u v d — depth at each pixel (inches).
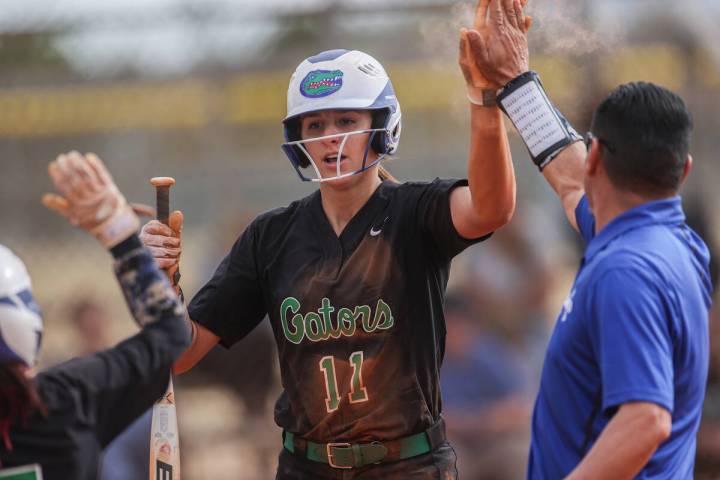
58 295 1428.4
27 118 1207.6
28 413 414.0
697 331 443.2
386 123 535.5
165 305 437.4
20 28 1085.1
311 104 527.5
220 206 1162.0
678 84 1107.3
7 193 1266.0
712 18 1104.2
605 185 457.1
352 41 1115.3
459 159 1272.1
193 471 1034.7
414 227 534.3
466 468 942.4
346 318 532.1
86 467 424.5
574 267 1200.8
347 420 531.8
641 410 412.5
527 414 952.9
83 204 424.8
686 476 454.0
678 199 459.8
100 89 1187.9
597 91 975.6
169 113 1173.7
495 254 1037.2
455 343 966.4
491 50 515.5
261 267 559.8
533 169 1291.8
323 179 522.3
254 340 1080.8
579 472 416.8
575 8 900.6
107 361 430.3
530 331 1024.2
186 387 1092.5
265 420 1063.6
